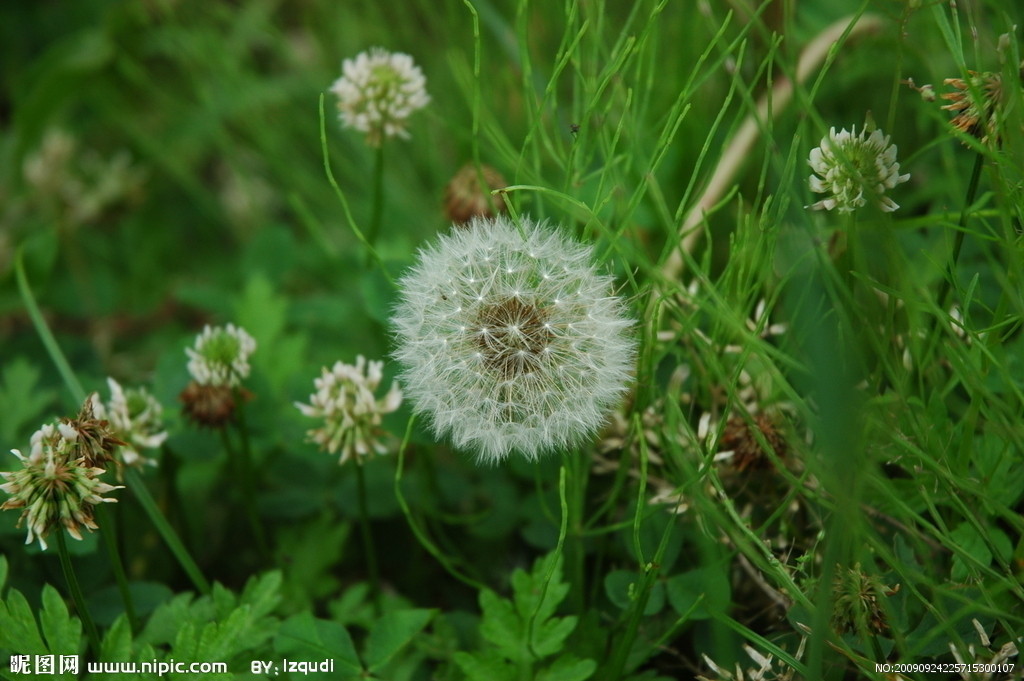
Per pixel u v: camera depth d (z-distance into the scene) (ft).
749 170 1.77
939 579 1.58
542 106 1.57
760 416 1.61
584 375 1.52
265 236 1.94
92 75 2.21
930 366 1.62
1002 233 1.65
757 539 1.53
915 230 1.73
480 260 1.53
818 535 1.55
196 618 1.60
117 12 2.18
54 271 2.09
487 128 1.69
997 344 1.58
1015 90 1.52
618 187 1.65
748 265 1.65
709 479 1.60
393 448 1.78
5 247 2.04
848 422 1.45
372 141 1.69
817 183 1.54
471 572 1.73
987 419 1.57
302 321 1.90
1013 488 1.58
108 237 2.24
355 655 1.57
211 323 2.03
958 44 1.55
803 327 1.57
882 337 1.58
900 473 1.63
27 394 1.75
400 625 1.58
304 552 1.71
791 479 1.53
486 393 1.52
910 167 1.81
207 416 1.65
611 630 1.62
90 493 1.50
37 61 2.29
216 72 2.23
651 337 1.57
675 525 1.63
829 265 1.55
